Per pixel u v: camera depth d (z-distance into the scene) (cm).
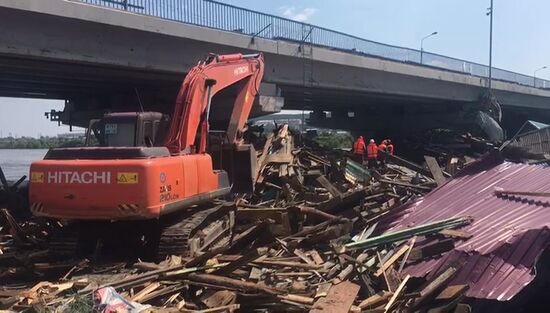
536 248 829
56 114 2867
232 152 1462
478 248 884
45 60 1677
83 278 833
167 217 1013
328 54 2664
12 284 867
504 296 761
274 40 2388
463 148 3684
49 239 1104
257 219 1189
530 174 1228
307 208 1196
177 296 757
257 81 1559
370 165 2555
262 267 895
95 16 1681
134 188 885
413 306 779
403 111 4472
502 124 6109
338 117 4891
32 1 1533
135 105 2478
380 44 3175
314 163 2081
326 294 768
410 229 1016
